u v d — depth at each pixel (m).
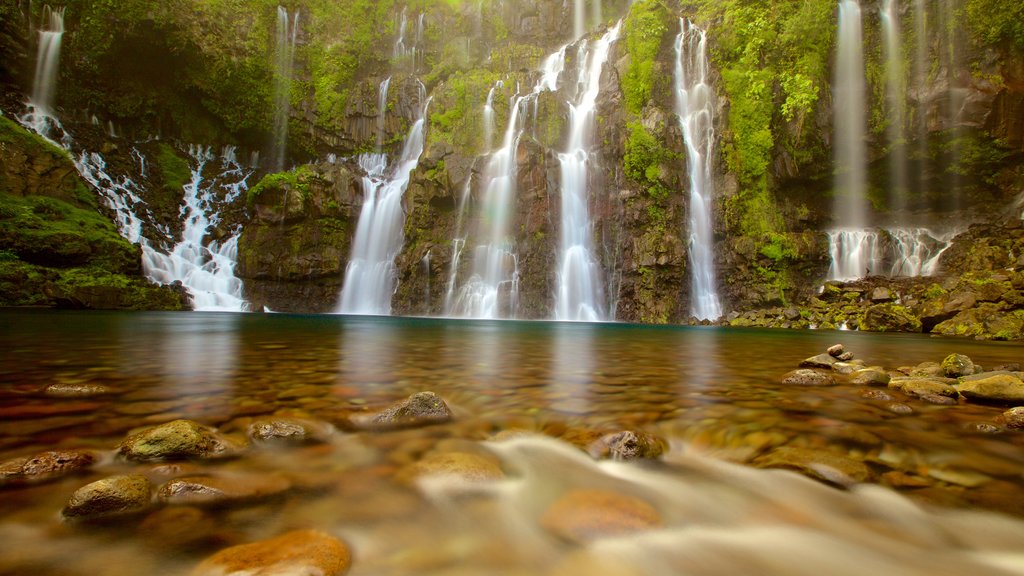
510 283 25.53
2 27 26.25
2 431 2.77
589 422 3.34
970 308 15.77
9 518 1.79
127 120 30.53
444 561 1.68
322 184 28.81
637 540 1.86
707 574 1.67
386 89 35.06
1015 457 2.76
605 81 28.23
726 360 7.45
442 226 27.53
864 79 25.44
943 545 1.91
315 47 35.03
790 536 1.96
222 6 31.03
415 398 3.40
